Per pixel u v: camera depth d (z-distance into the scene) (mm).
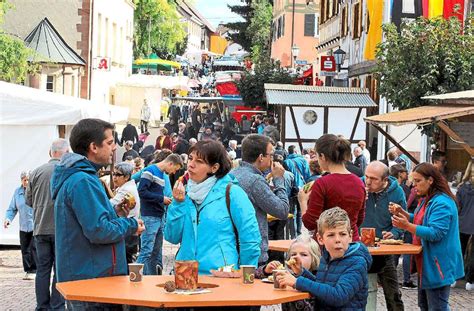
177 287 7609
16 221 21188
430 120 17547
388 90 26641
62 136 22156
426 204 10984
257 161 10320
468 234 16500
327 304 7828
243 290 7676
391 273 11688
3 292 15633
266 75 56656
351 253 8008
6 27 50875
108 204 8141
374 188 12031
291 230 18578
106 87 57438
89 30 51750
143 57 86375
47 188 13266
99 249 8125
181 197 8742
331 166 9734
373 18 37000
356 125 38094
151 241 15375
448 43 25969
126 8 64875
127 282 7938
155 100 63438
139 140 44094
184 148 34219
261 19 98688
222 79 78500
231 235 8664
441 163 17891
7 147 20922
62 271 8133
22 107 20797
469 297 15859
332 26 52344
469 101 18234
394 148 28156
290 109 38000
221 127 59531
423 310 11109
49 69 49312
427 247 10797
